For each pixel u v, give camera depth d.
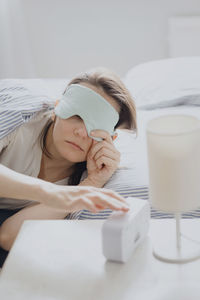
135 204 0.82
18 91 1.34
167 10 2.36
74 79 1.15
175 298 0.68
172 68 1.83
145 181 1.14
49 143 1.22
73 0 2.38
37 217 1.11
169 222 0.88
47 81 2.13
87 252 0.80
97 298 0.69
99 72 1.14
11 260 0.79
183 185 0.73
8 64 2.44
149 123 0.75
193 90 1.67
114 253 0.75
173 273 0.73
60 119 1.13
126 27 2.40
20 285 0.73
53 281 0.73
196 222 0.88
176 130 0.76
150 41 2.41
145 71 1.89
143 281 0.72
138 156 1.25
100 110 1.10
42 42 2.46
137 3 2.36
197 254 0.77
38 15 2.42
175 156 0.71
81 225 0.88
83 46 2.46
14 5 2.38
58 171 1.27
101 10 2.39
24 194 0.90
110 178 1.18
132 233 0.77
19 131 1.21
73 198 0.85
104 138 1.14
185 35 2.30
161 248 0.79
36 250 0.81
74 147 1.13
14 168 1.23
